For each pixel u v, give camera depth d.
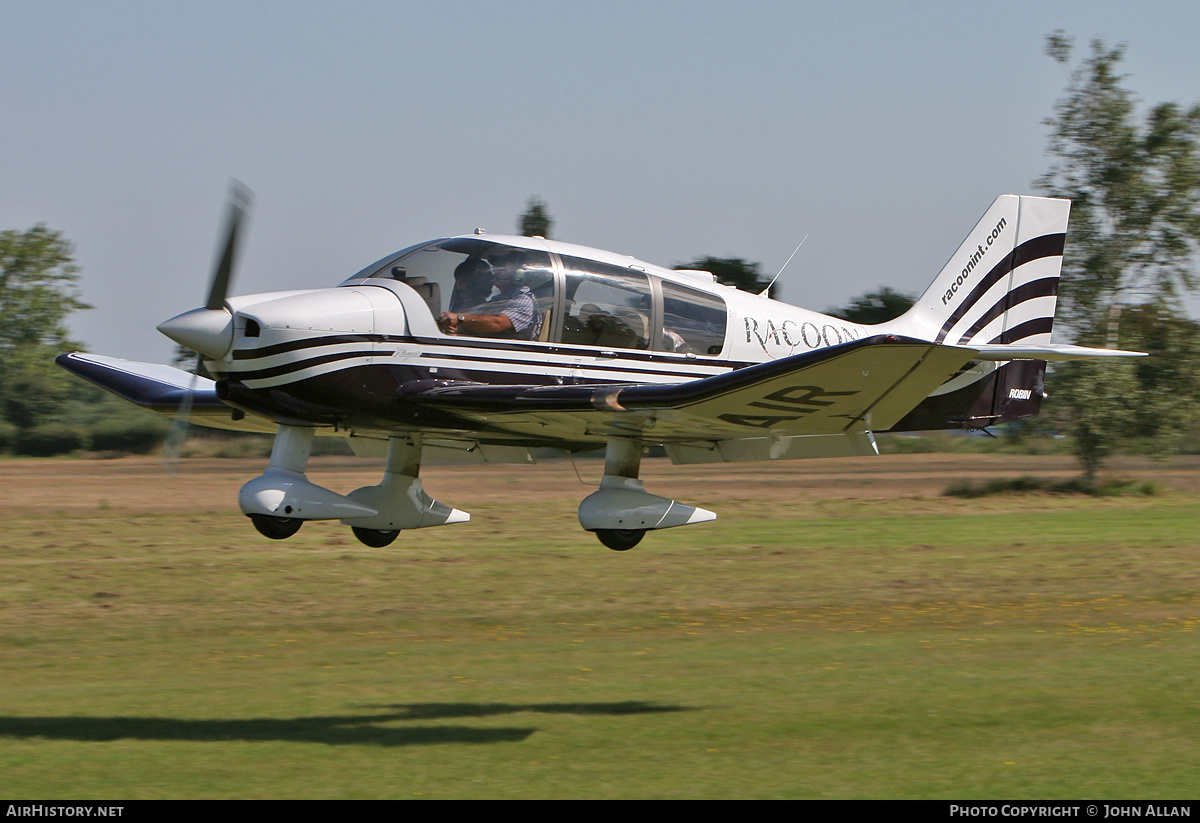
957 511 69.19
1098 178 83.00
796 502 74.12
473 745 19.30
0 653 27.95
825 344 33.72
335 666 26.45
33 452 144.75
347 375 26.00
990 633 30.61
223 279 25.27
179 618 32.84
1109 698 22.36
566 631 31.34
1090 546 50.16
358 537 32.06
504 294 27.78
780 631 31.23
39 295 158.88
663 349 30.09
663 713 21.56
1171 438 83.62
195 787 16.92
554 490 84.31
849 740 19.39
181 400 33.28
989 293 36.59
